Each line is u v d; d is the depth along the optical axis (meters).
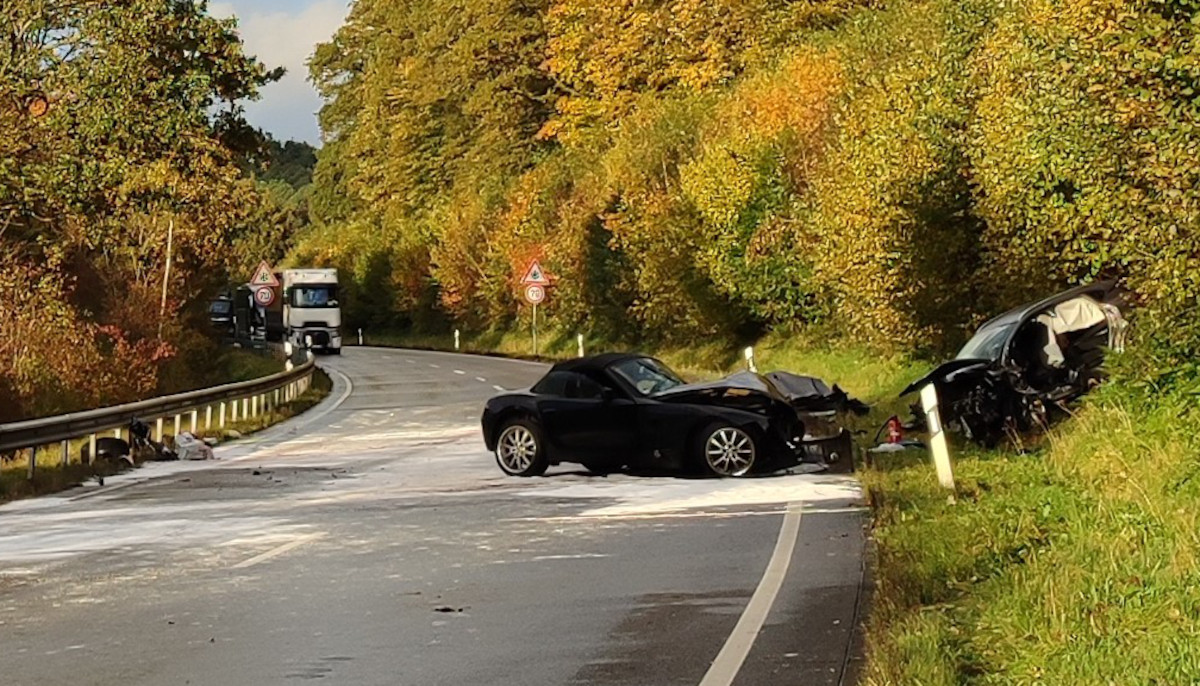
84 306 37.44
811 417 20.78
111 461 21.95
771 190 36.88
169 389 37.34
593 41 68.62
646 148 46.78
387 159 103.00
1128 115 12.32
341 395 40.81
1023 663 7.32
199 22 27.05
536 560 11.84
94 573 11.77
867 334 29.47
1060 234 19.19
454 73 86.38
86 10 26.06
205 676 8.08
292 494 17.53
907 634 7.93
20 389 27.59
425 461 21.48
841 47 37.75
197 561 12.27
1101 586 8.68
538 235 65.75
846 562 11.14
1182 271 12.48
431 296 86.38
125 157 26.36
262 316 80.69
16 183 25.84
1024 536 10.98
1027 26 18.44
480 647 8.67
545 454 18.27
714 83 55.47
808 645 8.38
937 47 25.73
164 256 39.81
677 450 17.38
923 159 24.73
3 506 17.27
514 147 79.81
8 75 25.83
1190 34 11.55
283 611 9.96
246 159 30.31
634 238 45.12
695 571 11.03
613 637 8.83
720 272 38.25
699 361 43.44
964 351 19.08
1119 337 17.34
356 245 102.00
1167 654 7.04
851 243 26.69
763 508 14.45
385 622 9.50
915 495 14.12
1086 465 14.30
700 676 7.75
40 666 8.42
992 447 17.91
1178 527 10.04
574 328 61.62
